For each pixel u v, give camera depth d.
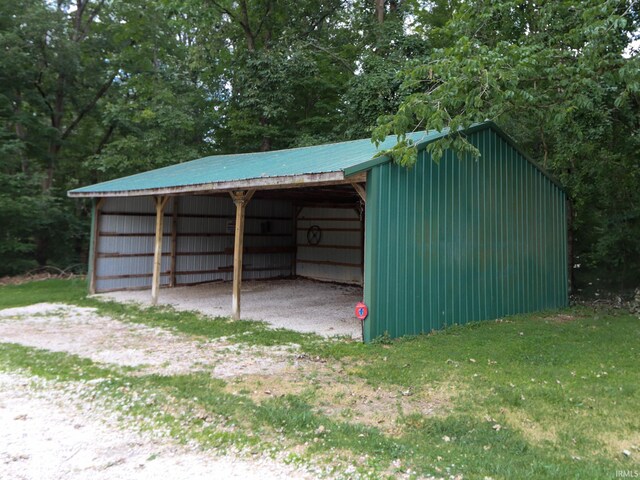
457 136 6.99
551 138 13.71
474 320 8.35
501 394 4.60
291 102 19.17
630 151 11.22
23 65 17.38
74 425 3.70
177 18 19.55
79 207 20.94
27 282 14.52
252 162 10.98
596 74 7.99
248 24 20.06
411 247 7.23
